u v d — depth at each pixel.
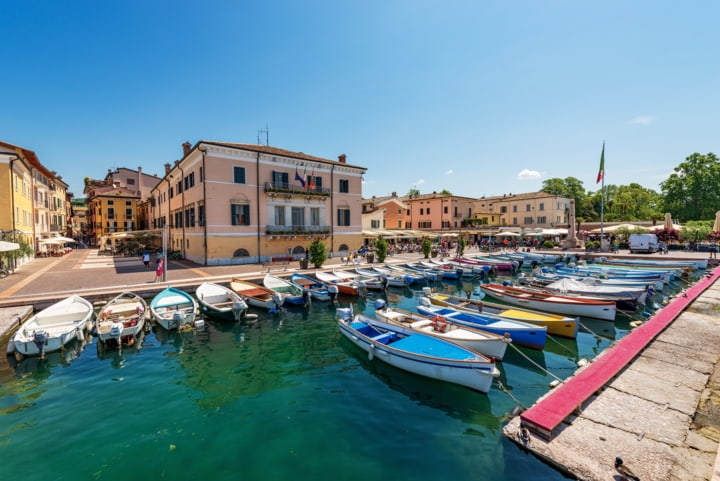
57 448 6.57
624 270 25.23
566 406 6.57
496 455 6.08
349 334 11.97
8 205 27.16
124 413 7.83
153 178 76.25
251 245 31.08
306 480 5.71
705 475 5.02
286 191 32.38
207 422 7.47
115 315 13.89
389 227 60.91
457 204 65.19
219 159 29.41
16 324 13.23
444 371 9.01
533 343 11.44
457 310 14.16
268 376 9.83
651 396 7.14
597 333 13.66
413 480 5.65
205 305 15.38
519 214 65.94
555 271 26.06
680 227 41.97
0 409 7.97
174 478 5.77
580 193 74.75
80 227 87.81
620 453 5.51
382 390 8.97
